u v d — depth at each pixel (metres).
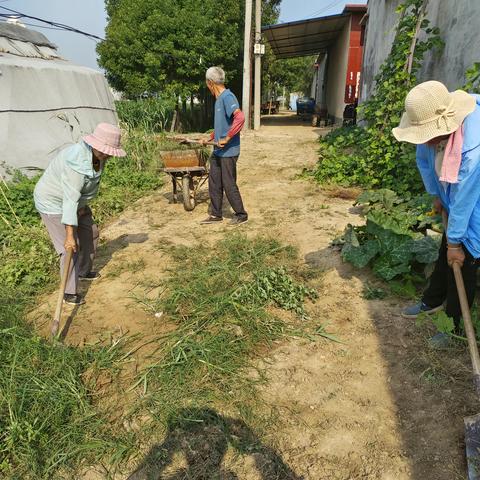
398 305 3.43
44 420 2.38
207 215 5.87
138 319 3.47
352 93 17.59
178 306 3.55
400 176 6.09
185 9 16.52
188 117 21.09
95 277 4.21
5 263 4.50
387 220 3.98
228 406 2.52
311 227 5.14
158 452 2.26
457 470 2.08
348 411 2.46
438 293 3.06
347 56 17.30
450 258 2.53
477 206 2.32
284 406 2.52
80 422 2.43
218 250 4.63
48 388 2.57
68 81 9.08
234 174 5.16
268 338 3.11
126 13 17.34
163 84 17.56
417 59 6.36
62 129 8.52
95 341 3.20
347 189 6.66
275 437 2.32
